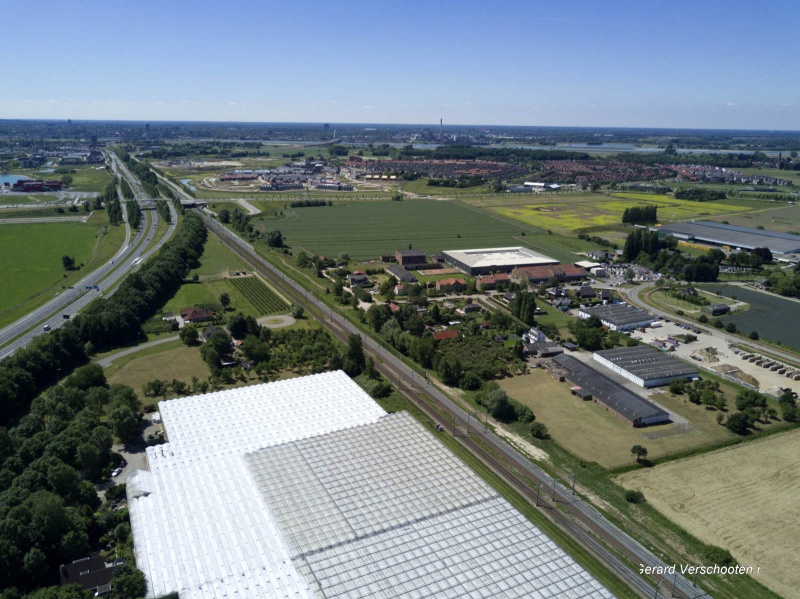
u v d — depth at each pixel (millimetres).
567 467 104250
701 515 90875
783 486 98562
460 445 111375
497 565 73750
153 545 76312
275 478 91500
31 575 73062
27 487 85125
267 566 72688
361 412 115500
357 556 74688
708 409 127438
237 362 147375
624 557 81562
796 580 77312
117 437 109188
